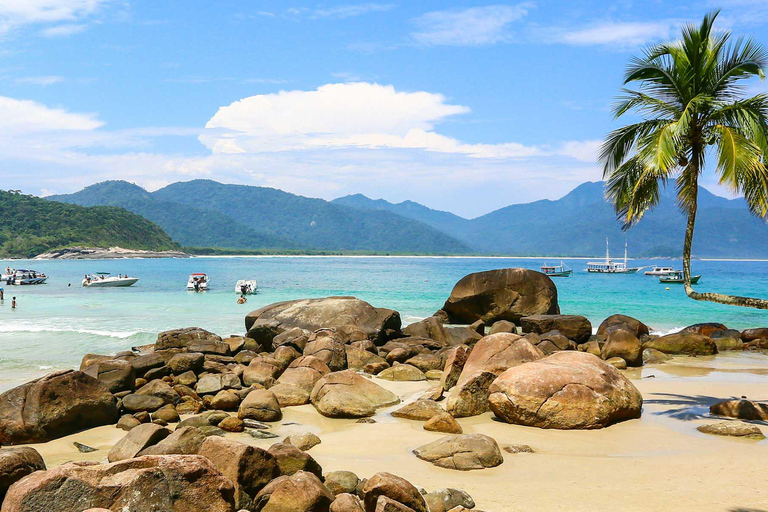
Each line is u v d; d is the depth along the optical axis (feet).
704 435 37.42
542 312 102.63
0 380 60.13
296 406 47.65
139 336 91.30
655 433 37.91
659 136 39.47
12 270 274.36
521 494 26.91
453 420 38.96
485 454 31.58
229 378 52.06
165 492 21.62
